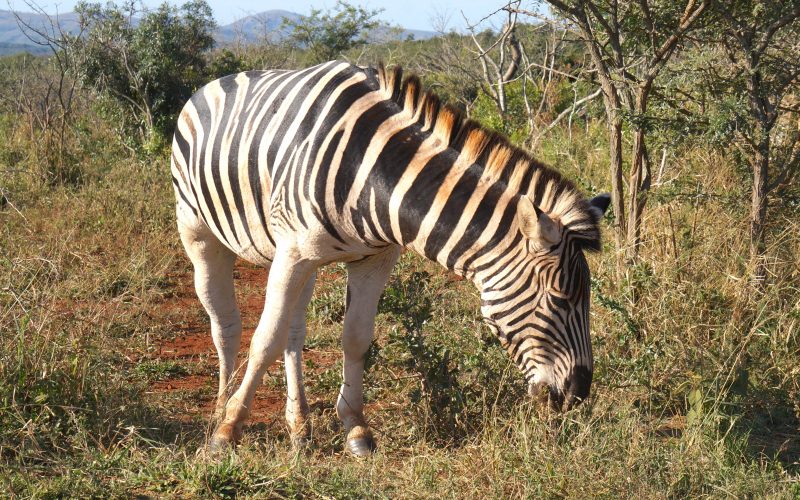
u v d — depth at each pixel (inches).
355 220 154.6
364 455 172.4
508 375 186.5
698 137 236.8
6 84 789.2
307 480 150.6
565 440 159.2
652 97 255.8
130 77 597.3
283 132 160.9
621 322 216.8
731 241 255.0
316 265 163.5
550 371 148.0
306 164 155.5
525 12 242.8
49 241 318.3
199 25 629.9
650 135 271.6
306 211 156.5
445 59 716.7
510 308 147.9
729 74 248.7
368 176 151.8
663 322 215.9
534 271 144.9
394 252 171.6
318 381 209.6
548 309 145.6
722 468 159.8
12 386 167.8
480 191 147.9
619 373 199.6
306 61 1047.0
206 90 188.1
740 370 199.2
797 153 245.9
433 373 181.0
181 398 205.6
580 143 429.1
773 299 223.6
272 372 229.1
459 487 152.3
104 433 169.3
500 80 536.1
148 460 155.2
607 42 256.1
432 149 151.4
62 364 180.2
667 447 168.7
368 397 205.5
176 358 239.6
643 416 191.2
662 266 239.5
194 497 144.1
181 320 273.9
